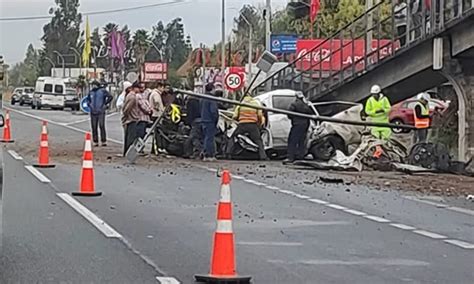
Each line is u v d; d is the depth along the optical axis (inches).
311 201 677.3
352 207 646.5
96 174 863.1
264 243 484.4
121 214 583.8
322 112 1272.1
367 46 1331.2
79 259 428.5
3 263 415.8
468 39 1006.4
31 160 997.8
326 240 498.3
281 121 1120.8
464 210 647.1
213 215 585.9
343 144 1079.6
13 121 2094.0
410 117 1690.5
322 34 2918.3
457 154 1088.8
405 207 657.0
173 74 4101.9
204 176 866.8
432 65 1068.5
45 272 397.4
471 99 1043.9
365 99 1218.6
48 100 3115.2
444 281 393.7
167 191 724.7
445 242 499.8
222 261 380.2
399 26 1266.0
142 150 1143.6
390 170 990.4
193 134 1112.2
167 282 380.5
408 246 483.5
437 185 838.5
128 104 1081.4
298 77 1390.3
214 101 1075.9
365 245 483.8
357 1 2839.6
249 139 1099.3
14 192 690.8
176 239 490.3
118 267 411.2
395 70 1150.3
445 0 1024.9
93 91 1315.2
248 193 723.4
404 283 387.9
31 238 483.5
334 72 1288.1
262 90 1728.6
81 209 601.6
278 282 384.5
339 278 395.5
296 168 994.1
